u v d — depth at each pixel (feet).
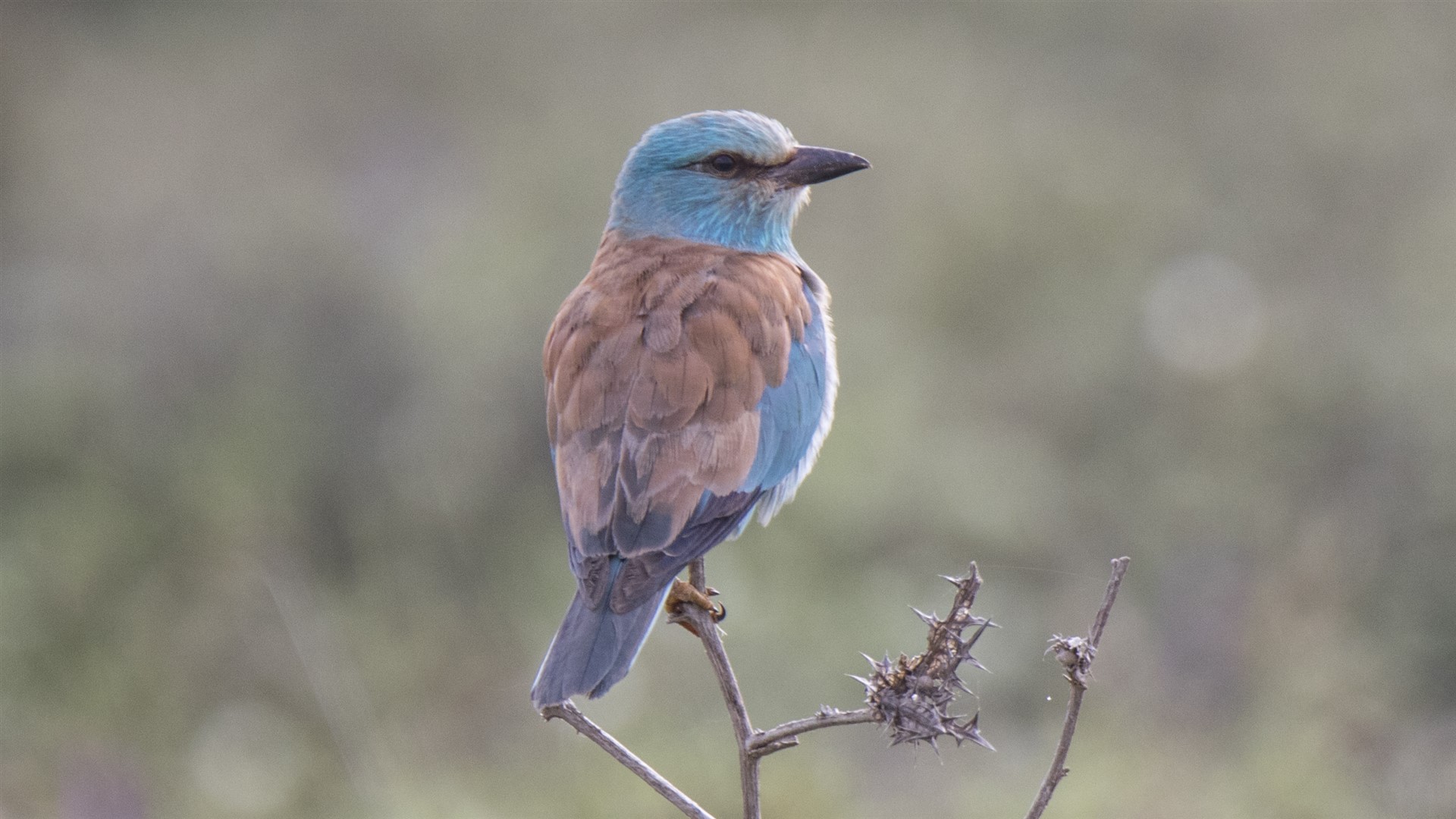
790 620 41.96
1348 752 36.86
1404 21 72.95
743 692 39.86
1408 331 50.57
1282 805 35.01
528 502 48.03
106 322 56.75
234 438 48.39
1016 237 59.26
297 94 84.79
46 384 51.70
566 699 20.88
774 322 25.67
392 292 56.13
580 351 24.81
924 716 17.16
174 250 62.49
